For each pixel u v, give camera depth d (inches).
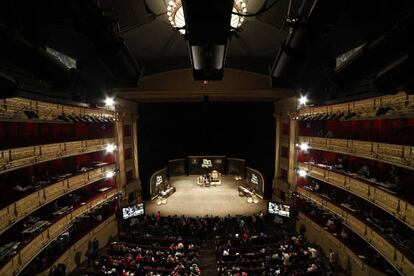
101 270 624.7
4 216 487.2
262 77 938.1
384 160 583.8
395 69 301.0
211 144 1653.5
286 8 523.8
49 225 627.2
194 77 398.3
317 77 812.6
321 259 702.5
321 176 858.8
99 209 884.0
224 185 1472.7
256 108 1498.5
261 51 826.8
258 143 1510.8
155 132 1512.1
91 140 863.7
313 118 858.8
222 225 954.7
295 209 969.5
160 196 1253.7
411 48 270.8
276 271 605.0
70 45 589.9
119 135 1046.4
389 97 548.7
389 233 563.2
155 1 534.3
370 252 650.2
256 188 1342.3
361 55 353.1
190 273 611.5
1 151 492.7
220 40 250.5
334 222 788.0
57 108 666.2
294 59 383.6
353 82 452.8
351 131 818.2
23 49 269.1
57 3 289.3
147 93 968.3
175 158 1638.8
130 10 540.4
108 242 894.4
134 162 1216.8
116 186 1010.7
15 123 641.0
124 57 395.9
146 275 593.9
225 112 1568.7
